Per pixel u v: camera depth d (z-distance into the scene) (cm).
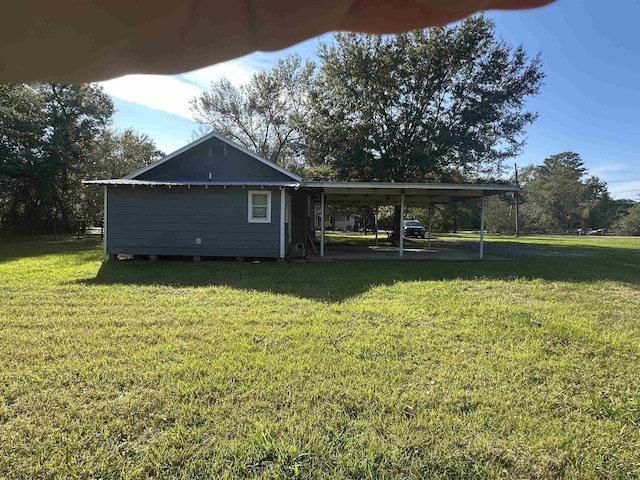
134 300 578
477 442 224
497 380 306
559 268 981
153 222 1091
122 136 2752
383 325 447
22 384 291
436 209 3108
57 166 2089
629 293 671
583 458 213
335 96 1889
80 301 568
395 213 1961
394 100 1769
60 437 225
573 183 4638
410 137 1811
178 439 223
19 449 214
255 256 1091
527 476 198
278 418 246
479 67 1819
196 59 83
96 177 2389
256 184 1061
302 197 1379
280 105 2527
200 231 1091
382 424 241
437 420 246
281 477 194
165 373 311
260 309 523
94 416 246
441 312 507
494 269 952
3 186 1939
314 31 74
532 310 531
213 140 1210
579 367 336
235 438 225
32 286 682
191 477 194
